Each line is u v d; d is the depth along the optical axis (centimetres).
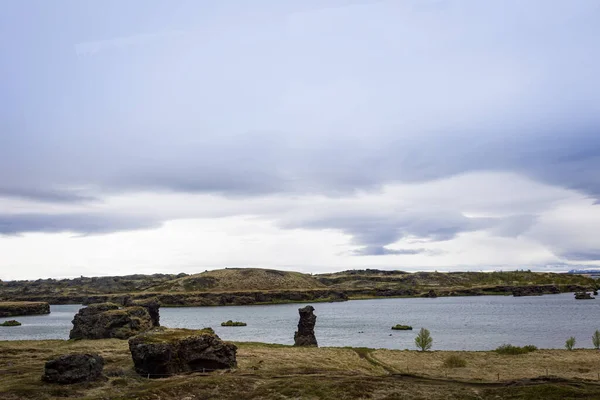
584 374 6875
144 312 12788
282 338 14188
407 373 7019
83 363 6000
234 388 5922
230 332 16038
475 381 6419
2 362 7319
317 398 5481
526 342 11844
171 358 6700
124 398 5250
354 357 8638
